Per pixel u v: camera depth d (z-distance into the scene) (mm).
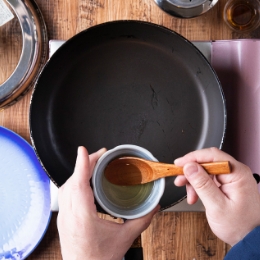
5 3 785
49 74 757
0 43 812
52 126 786
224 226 630
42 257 825
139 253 689
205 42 765
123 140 780
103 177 633
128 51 787
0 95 789
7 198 802
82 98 786
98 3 817
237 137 767
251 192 619
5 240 792
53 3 816
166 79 785
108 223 612
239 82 764
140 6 816
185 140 783
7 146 797
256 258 591
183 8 774
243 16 818
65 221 594
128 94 785
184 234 816
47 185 799
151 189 625
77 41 743
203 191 604
